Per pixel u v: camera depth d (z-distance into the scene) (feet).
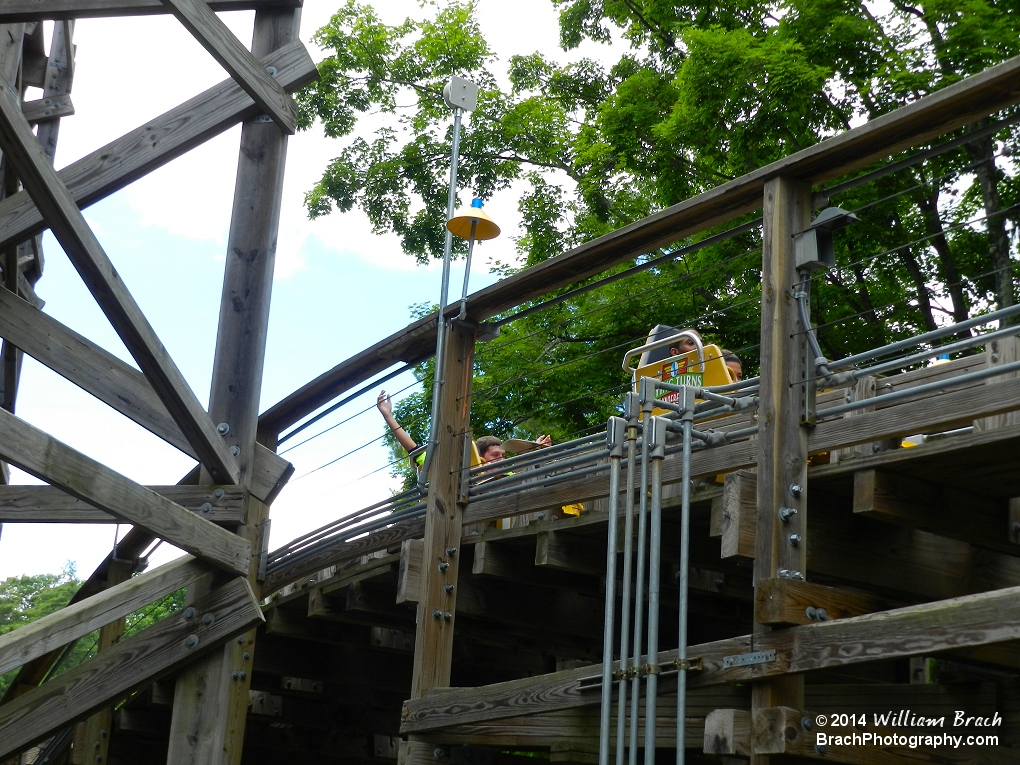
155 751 34.73
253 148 20.67
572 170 57.11
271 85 20.27
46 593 122.62
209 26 19.51
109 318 17.70
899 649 13.15
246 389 19.77
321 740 35.14
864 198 43.27
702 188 47.21
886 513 14.62
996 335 13.52
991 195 42.16
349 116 62.08
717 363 19.99
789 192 16.21
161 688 30.14
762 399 15.48
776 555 14.71
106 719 33.37
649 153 48.14
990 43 39.78
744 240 45.47
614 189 53.67
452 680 29.40
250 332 19.98
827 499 15.74
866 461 14.74
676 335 20.79
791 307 15.81
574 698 17.38
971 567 16.89
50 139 33.19
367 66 61.72
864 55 42.34
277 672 28.12
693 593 21.48
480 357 51.11
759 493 15.12
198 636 18.33
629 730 16.37
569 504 19.80
